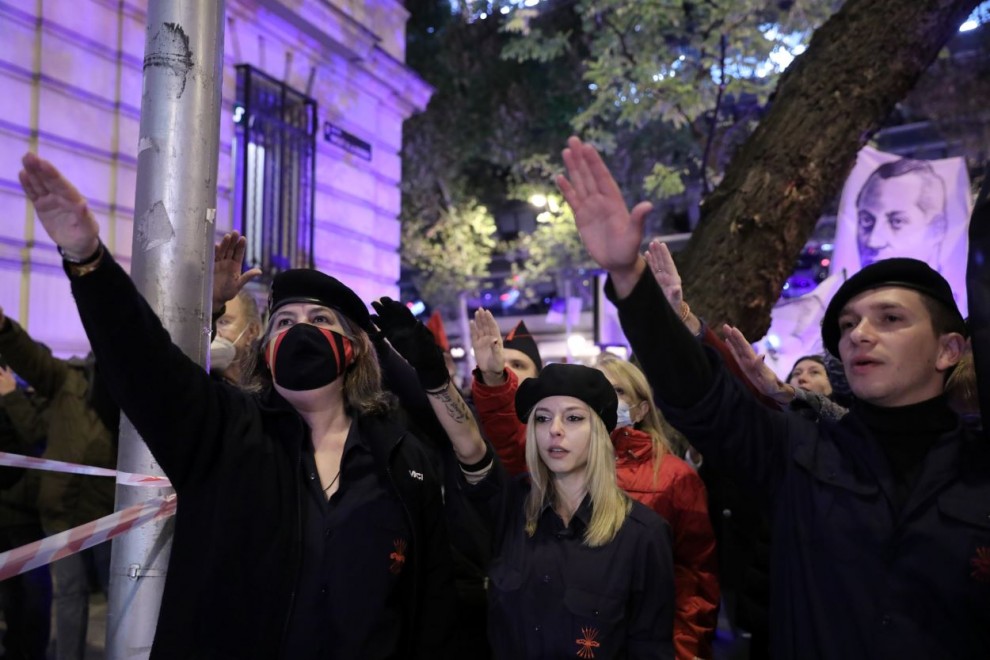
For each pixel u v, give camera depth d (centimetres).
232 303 306
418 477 209
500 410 265
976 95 1349
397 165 1016
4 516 389
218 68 192
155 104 183
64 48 623
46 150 611
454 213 2000
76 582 378
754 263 339
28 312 594
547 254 1995
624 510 236
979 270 155
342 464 200
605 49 909
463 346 2100
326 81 877
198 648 175
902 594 149
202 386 183
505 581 231
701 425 165
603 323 789
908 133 1925
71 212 151
